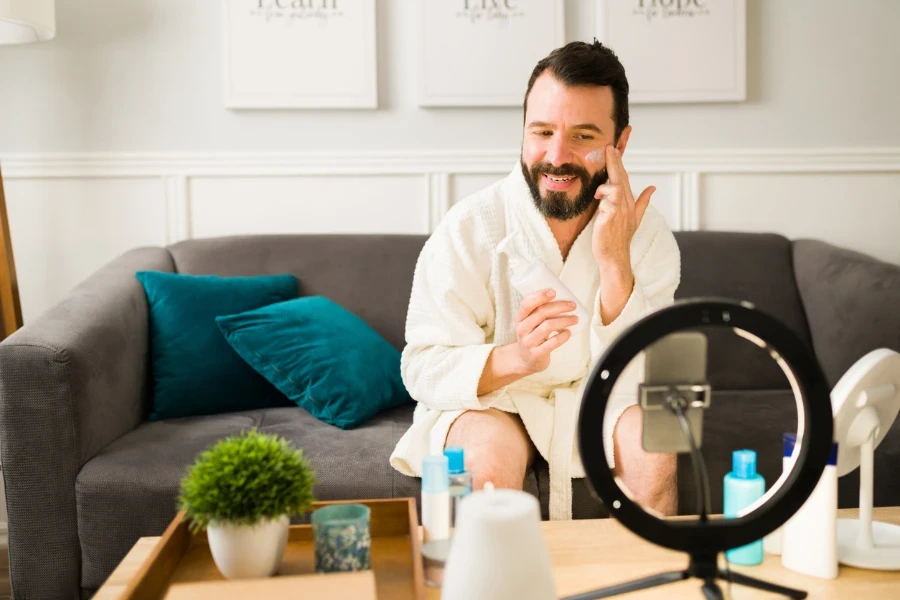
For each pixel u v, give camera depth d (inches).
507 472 54.4
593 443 32.6
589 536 45.6
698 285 87.7
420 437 59.4
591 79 57.2
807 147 99.7
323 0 95.5
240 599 32.0
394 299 86.8
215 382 76.0
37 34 87.1
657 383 33.0
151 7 95.7
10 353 60.1
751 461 39.6
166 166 96.7
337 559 37.3
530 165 59.2
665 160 98.6
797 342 32.7
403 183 98.4
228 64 95.6
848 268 84.7
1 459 60.9
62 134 96.1
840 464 42.8
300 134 97.6
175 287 79.0
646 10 96.7
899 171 99.8
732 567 41.4
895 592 38.4
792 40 98.7
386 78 97.5
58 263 97.2
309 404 71.6
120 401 69.2
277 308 76.7
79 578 61.4
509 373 56.6
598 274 61.6
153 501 59.8
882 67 99.2
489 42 96.3
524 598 29.1
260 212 98.0
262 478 37.1
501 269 61.9
